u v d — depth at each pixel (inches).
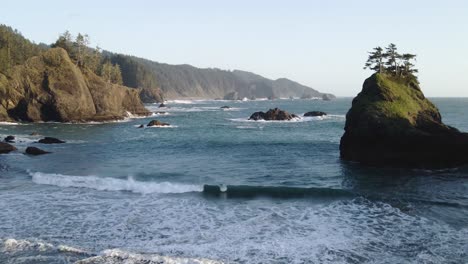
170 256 596.1
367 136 1432.1
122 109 4367.6
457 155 1325.0
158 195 963.3
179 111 5940.0
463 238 678.5
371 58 1979.6
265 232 709.3
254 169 1325.0
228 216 804.6
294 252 617.9
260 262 580.4
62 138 2274.9
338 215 812.6
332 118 3954.2
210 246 639.1
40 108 3447.3
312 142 2087.8
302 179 1171.3
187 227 737.0
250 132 2711.6
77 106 3538.4
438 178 1180.5
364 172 1275.8
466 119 3476.9
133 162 1461.6
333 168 1344.7
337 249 631.8
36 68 3533.5
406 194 984.9
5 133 2507.4
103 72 6038.4
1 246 629.3
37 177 1113.4
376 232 710.5
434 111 1614.2
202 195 965.2
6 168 1304.1
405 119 1433.3
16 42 5511.8
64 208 850.8
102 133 2605.8
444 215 810.8
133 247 638.5
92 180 1075.3
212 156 1624.0
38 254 600.4
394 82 1649.9
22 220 772.0
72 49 4950.8
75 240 670.5
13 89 3395.7
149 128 3016.7
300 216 805.2
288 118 3740.2
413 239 675.4
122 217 793.6
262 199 938.7
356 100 1569.9
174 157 1596.9
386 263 581.6
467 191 1015.0
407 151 1365.7
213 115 4936.0
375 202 910.4
